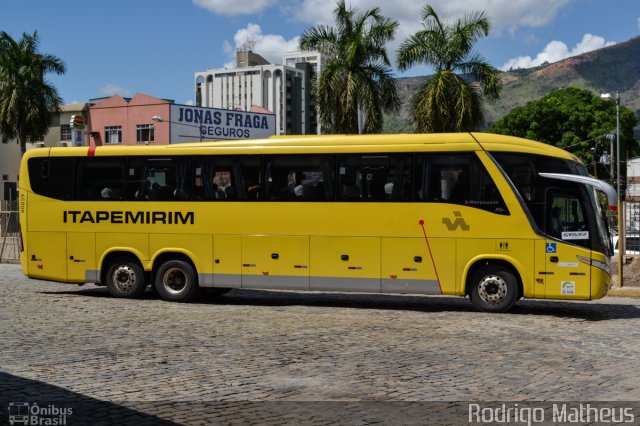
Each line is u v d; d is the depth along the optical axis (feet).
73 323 47.16
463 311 55.47
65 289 69.62
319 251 56.44
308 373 32.45
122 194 61.00
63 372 32.14
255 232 57.82
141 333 43.21
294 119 572.10
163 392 28.60
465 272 53.93
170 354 36.55
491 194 53.78
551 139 234.99
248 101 575.79
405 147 55.31
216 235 58.70
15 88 197.06
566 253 52.54
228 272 58.34
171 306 56.95
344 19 121.90
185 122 215.51
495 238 53.52
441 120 114.93
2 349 37.65
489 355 37.29
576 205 52.90
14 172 239.71
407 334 43.70
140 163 60.80
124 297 61.46
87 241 61.57
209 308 56.03
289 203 57.21
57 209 62.34
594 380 31.73
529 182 53.31
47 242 62.49
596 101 233.14
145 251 60.39
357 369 33.42
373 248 55.42
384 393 28.89
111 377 31.19
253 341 40.65
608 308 59.31
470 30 117.39
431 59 118.11
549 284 52.75
